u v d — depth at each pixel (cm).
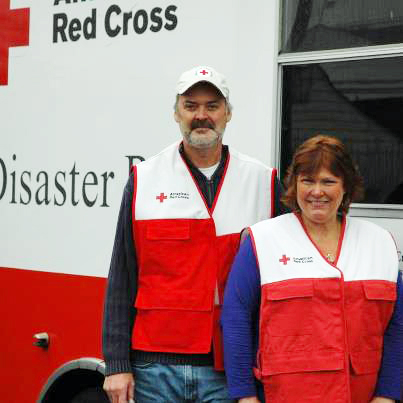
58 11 412
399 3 318
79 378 421
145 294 298
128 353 301
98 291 397
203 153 298
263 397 275
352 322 260
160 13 374
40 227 421
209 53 359
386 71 321
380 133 323
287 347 260
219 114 295
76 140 405
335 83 332
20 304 434
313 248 266
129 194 303
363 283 262
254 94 347
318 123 336
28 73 425
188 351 291
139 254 300
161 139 374
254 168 306
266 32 344
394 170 320
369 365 263
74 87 405
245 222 298
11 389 441
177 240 294
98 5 396
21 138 428
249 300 270
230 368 268
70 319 411
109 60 391
